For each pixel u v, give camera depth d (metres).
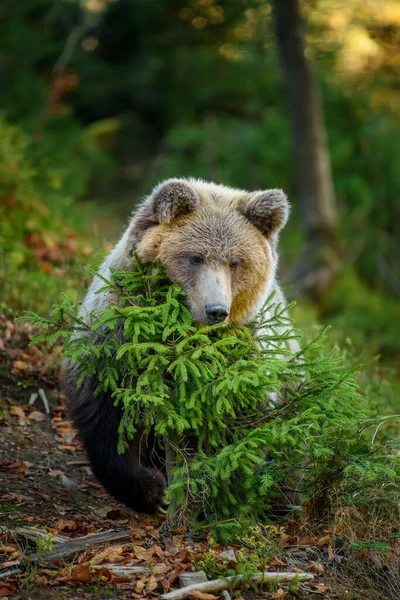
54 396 13.13
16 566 8.10
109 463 9.73
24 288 14.76
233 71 34.16
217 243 9.26
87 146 29.94
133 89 34.41
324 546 9.17
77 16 34.25
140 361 8.71
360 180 31.94
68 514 9.94
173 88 34.41
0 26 32.94
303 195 28.91
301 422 9.00
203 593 7.89
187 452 9.17
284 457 9.17
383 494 9.40
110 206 29.08
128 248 9.55
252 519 9.20
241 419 9.14
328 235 28.72
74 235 17.81
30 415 12.59
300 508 9.30
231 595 8.02
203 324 9.17
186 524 9.27
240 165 31.55
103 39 35.06
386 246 31.31
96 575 8.05
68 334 8.78
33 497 10.26
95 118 34.53
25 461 11.40
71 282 14.72
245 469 8.47
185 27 34.94
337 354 13.48
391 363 21.69
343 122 33.78
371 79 34.62
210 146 31.88
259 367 8.55
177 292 8.99
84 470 11.64
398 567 9.11
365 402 9.91
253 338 9.29
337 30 33.53
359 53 35.06
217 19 34.66
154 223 9.55
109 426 9.61
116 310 8.59
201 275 9.11
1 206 16.89
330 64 34.44
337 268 27.86
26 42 32.50
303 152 28.59
